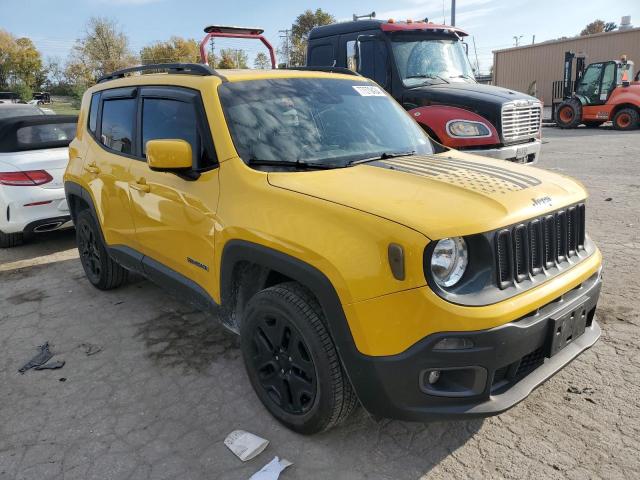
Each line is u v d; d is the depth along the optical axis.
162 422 3.21
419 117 7.67
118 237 4.48
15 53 67.94
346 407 2.78
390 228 2.39
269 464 2.78
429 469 2.73
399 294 2.35
